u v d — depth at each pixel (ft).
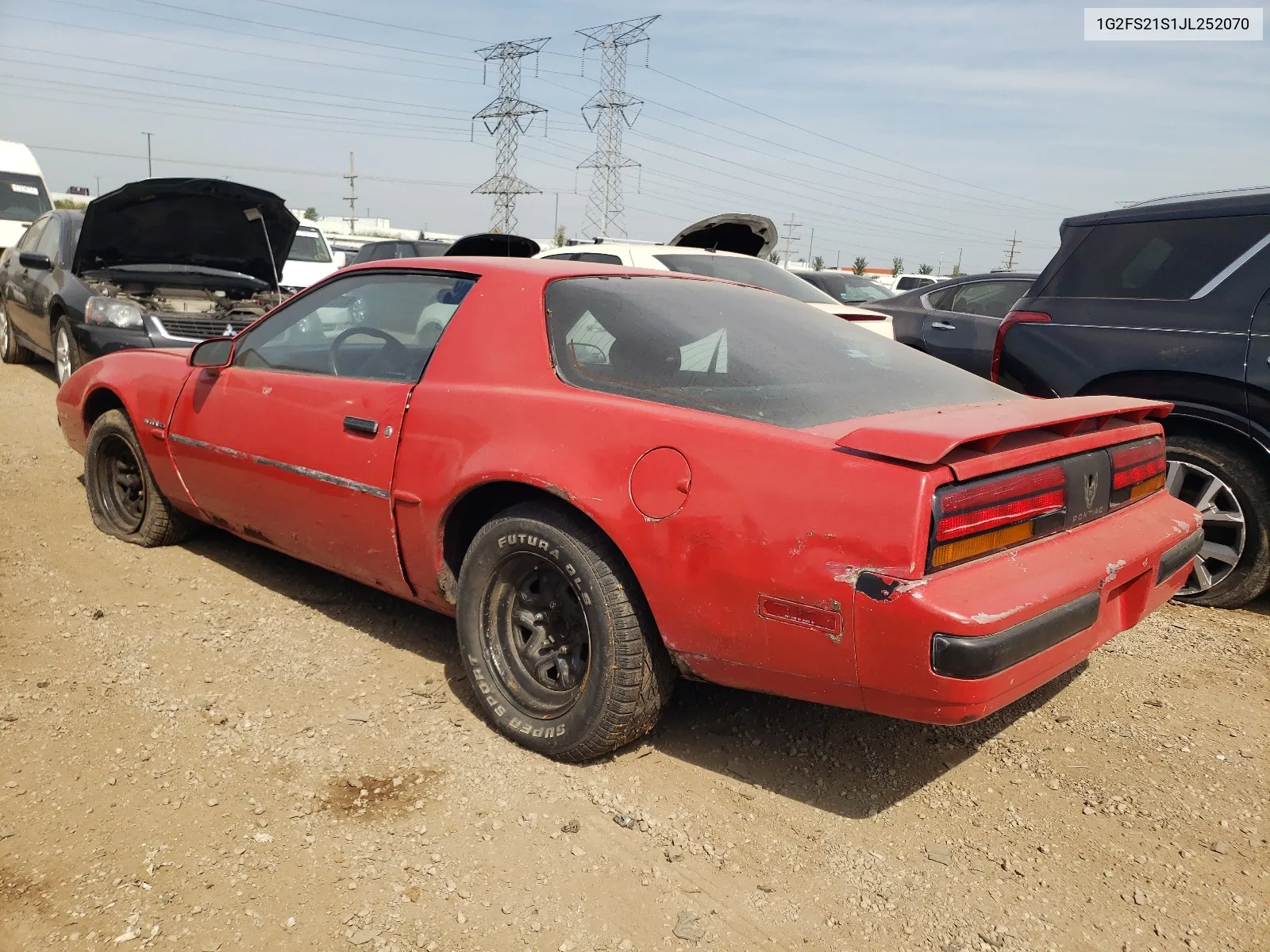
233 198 23.20
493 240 28.99
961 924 6.97
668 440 7.95
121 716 9.27
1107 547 8.07
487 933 6.64
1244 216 13.50
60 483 17.42
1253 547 13.01
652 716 8.59
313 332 11.57
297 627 11.61
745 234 33.58
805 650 7.29
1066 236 15.25
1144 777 9.04
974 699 6.77
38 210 52.16
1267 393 12.69
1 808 7.73
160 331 23.36
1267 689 10.95
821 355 9.44
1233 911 7.22
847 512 7.02
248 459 11.59
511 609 9.25
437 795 8.24
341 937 6.53
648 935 6.71
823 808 8.36
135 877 7.00
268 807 7.93
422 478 9.54
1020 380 15.37
